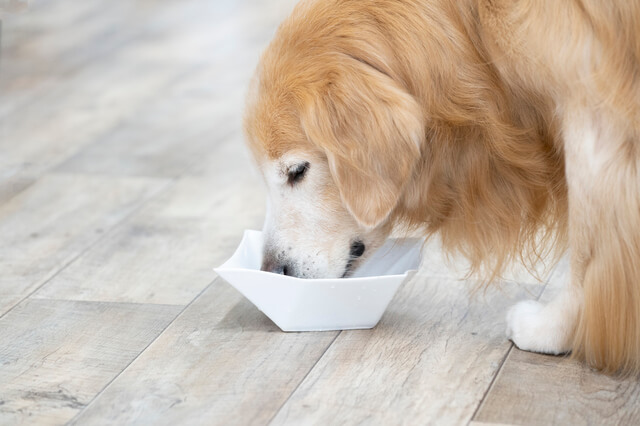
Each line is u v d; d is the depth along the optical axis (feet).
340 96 4.85
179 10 10.57
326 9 4.98
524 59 4.78
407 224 5.22
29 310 5.45
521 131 4.96
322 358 4.99
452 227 5.18
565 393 4.74
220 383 4.88
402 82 4.90
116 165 6.88
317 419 4.66
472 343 5.05
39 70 8.64
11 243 6.05
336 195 5.05
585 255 4.82
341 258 5.12
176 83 8.13
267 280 5.04
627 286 4.76
